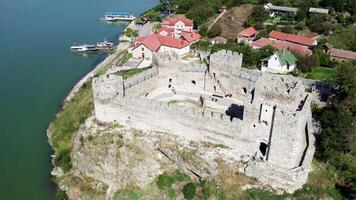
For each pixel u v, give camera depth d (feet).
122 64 399.24
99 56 478.59
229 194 215.31
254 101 214.28
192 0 618.85
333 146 224.33
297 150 212.84
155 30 526.98
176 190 230.07
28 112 341.62
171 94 290.35
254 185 214.90
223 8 591.78
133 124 259.19
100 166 249.55
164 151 240.73
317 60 359.46
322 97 283.38
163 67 287.07
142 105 249.34
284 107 202.59
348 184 216.13
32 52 471.21
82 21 620.08
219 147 232.94
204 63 304.91
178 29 502.79
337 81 275.39
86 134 265.13
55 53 474.49
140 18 625.82
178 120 241.96
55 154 284.20
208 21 547.49
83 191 247.29
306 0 576.61
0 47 479.41
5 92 372.99
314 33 482.69
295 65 358.43
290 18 530.68
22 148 292.40
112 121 264.72
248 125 220.02
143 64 390.21
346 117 230.48
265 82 213.87
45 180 260.21
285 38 444.96
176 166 239.50
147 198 231.30
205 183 222.07
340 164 223.30
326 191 212.02
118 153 246.27
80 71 427.74
